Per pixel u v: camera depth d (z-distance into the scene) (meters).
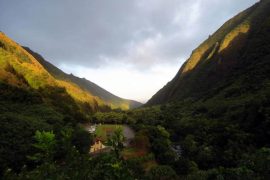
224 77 162.00
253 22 188.38
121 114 126.50
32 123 56.12
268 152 30.72
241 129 66.38
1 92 78.31
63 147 5.16
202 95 154.50
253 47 153.38
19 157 39.31
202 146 64.12
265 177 22.12
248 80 116.56
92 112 162.38
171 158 53.78
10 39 185.75
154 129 73.25
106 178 4.98
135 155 52.84
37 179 4.43
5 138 43.53
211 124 80.94
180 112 129.88
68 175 4.75
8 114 58.19
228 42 189.75
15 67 123.81
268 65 119.25
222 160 51.72
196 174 34.34
